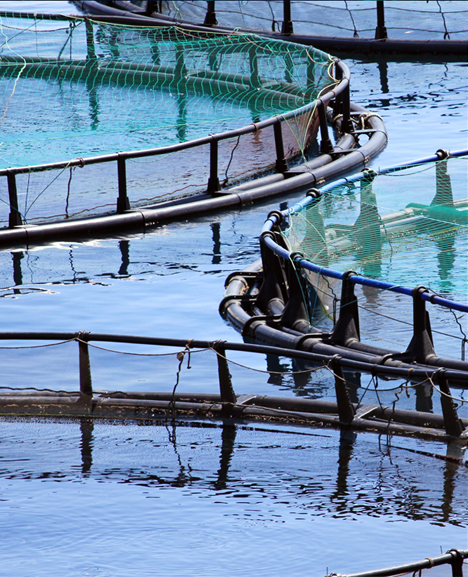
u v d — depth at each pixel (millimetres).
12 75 116562
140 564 27109
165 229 67000
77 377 41625
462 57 121062
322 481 32219
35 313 50406
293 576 26266
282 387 40750
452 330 45688
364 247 50500
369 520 29297
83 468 33969
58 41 128625
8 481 32906
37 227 64875
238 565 26891
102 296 53031
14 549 28109
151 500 31156
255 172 79750
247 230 66000
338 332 44562
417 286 41594
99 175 79312
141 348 45281
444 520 29156
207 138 71562
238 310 48750
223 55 110812
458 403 38281
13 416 39250
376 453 34344
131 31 128375
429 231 53688
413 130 88625
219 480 32594
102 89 108875
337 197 58125
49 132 88438
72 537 28781
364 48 126438
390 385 40281
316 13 144125
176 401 39062
